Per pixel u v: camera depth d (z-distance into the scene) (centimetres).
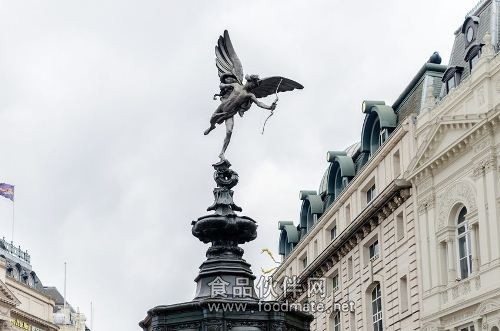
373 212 5394
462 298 4284
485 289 4066
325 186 7306
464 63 4778
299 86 1500
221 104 1476
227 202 1395
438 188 4644
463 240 4434
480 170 4181
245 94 1473
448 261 4497
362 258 5722
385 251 5306
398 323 5022
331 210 6366
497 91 4088
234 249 1381
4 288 8012
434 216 4653
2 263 8344
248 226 1391
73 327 10775
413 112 5144
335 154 6562
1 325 7988
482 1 4709
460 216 4484
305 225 7656
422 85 5191
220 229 1373
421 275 4719
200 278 1361
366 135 5947
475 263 4216
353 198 5897
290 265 7481
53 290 11869
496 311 3969
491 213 4075
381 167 5350
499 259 3975
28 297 8794
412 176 4831
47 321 9044
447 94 4622
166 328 1289
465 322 4247
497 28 4456
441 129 4509
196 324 1275
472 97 4297
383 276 5325
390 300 5191
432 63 5203
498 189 4059
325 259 6334
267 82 1491
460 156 4409
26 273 9544
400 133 5003
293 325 1314
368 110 5784
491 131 4112
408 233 4944
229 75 1495
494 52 4253
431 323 4538
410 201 4938
